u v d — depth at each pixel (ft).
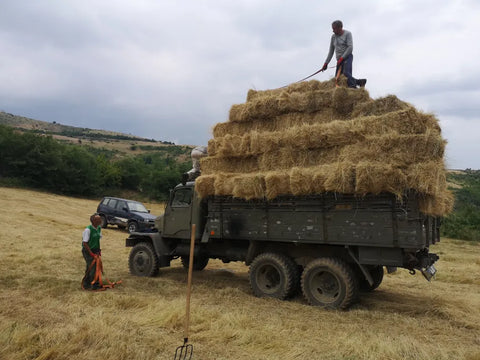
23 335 13.53
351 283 19.47
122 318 16.29
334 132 20.06
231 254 25.77
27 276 24.11
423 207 17.62
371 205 18.71
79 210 80.89
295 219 21.18
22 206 71.15
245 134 23.58
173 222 27.66
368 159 18.67
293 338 14.79
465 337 15.53
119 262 32.65
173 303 18.63
